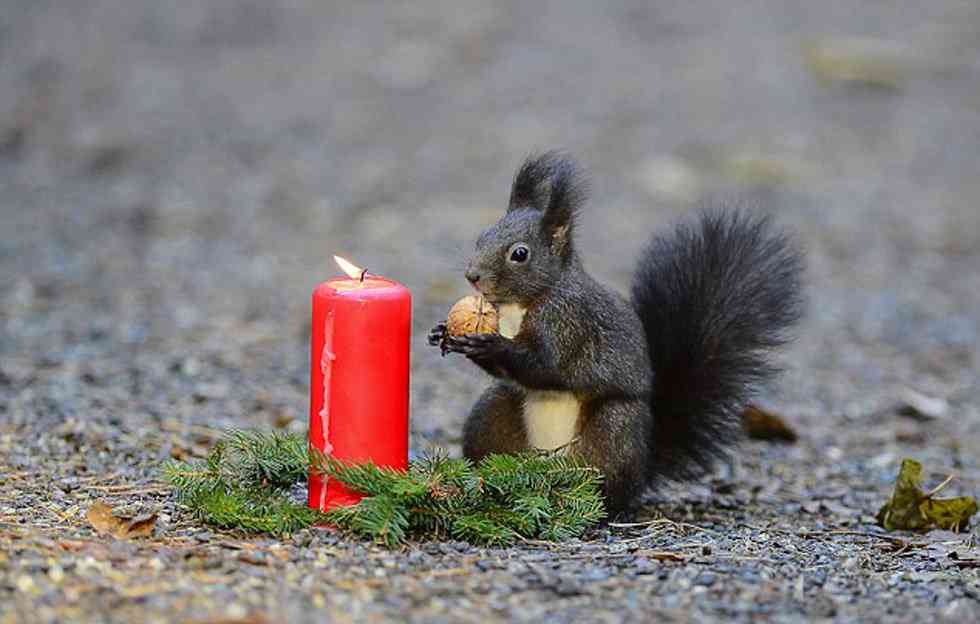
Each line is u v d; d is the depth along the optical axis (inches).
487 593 236.5
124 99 968.3
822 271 686.5
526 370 292.5
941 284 672.4
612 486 301.6
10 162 831.1
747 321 337.4
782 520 329.1
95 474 320.8
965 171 892.6
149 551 249.4
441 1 1248.8
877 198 820.6
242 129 919.7
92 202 759.1
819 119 977.5
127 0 1218.6
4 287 589.0
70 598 220.2
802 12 1242.0
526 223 297.6
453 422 421.1
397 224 737.0
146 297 585.0
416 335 539.8
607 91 1019.3
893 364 541.3
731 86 1037.2
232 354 491.5
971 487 374.9
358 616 219.9
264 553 253.4
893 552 291.4
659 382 335.0
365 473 271.0
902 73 1080.8
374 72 1061.1
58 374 444.1
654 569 256.4
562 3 1248.2
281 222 737.6
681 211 770.8
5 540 248.1
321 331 274.7
